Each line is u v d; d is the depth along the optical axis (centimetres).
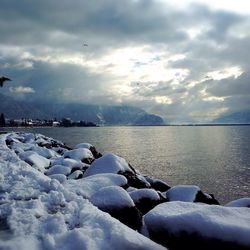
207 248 620
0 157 1266
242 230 599
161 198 1076
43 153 1888
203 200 1156
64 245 527
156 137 13950
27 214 628
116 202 777
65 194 763
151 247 536
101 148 7919
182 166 5159
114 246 532
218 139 12588
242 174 4503
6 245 506
